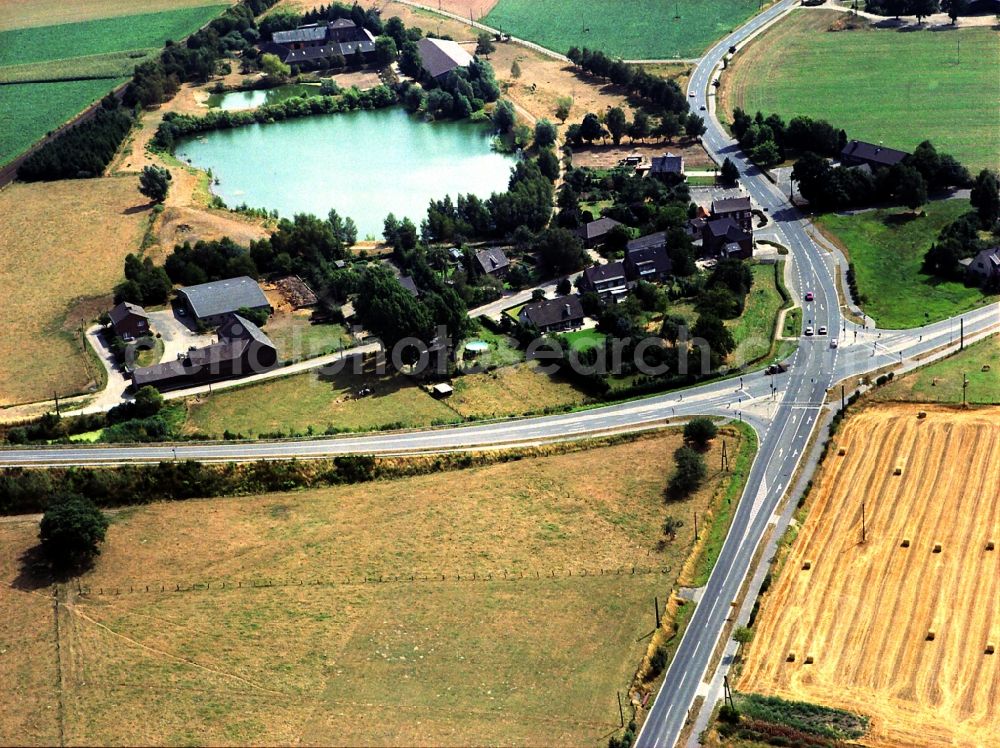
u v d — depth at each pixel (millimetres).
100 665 176500
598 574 192750
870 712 165625
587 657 176125
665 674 173875
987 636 177375
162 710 167750
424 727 164250
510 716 166000
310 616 185500
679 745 161500
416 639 180250
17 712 168375
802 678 172375
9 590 192625
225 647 179500
